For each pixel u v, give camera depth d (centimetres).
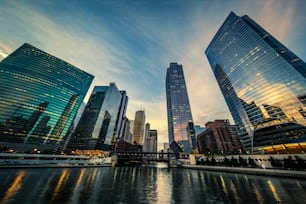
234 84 15762
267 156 7225
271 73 11769
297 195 2730
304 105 9500
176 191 3381
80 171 7862
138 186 4019
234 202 2439
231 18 17388
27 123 12962
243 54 14850
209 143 19250
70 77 18075
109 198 2623
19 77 13825
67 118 16212
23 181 3847
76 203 2264
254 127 12769
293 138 9725
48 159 9812
